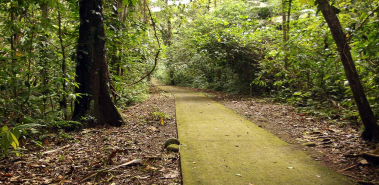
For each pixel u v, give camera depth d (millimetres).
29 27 4559
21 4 4227
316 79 7109
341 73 5785
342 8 4379
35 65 4898
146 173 2883
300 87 7703
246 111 7199
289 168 2951
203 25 13195
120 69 8742
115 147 3854
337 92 6785
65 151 3777
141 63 10578
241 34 11102
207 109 7707
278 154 3457
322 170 2879
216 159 3279
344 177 2682
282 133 4648
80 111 5238
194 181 2623
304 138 4223
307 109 6488
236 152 3559
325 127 4785
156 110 7512
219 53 10734
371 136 3748
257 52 10414
